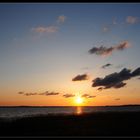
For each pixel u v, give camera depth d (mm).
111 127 37406
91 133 32625
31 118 50531
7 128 38750
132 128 36250
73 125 40188
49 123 42781
